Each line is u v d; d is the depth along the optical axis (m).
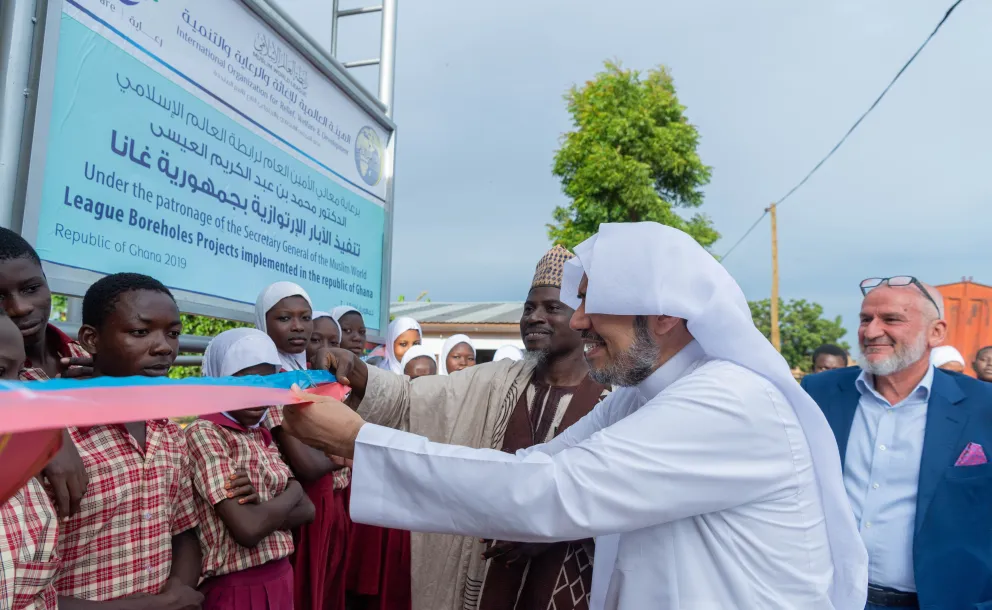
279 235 3.79
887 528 2.62
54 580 1.64
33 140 2.21
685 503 1.39
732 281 1.60
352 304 4.70
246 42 3.45
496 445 2.39
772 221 20.08
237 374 2.54
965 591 2.42
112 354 1.90
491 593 2.27
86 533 1.72
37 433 0.82
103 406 0.82
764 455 1.43
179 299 2.98
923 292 2.68
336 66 4.30
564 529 1.39
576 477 1.37
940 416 2.61
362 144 4.81
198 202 3.10
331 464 2.96
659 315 1.53
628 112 20.80
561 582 2.17
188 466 2.15
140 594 1.79
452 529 1.44
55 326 2.31
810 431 1.53
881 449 2.70
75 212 2.42
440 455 1.41
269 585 2.32
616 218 20.42
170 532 1.95
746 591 1.42
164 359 1.96
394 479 1.44
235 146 3.37
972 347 10.44
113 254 2.60
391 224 5.21
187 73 3.01
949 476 2.51
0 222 2.14
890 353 2.64
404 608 3.23
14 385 0.81
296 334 3.27
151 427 1.97
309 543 2.94
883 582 2.62
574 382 2.46
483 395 2.44
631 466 1.37
